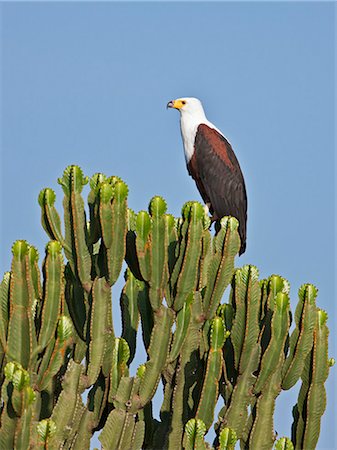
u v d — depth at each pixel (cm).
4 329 1148
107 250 1204
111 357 1244
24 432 1066
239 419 1283
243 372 1270
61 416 1176
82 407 1250
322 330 1282
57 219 1267
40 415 1278
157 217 1220
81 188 1265
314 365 1282
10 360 1138
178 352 1269
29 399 1055
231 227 1255
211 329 1205
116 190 1195
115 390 1224
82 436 1254
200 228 1224
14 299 1130
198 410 1220
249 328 1247
